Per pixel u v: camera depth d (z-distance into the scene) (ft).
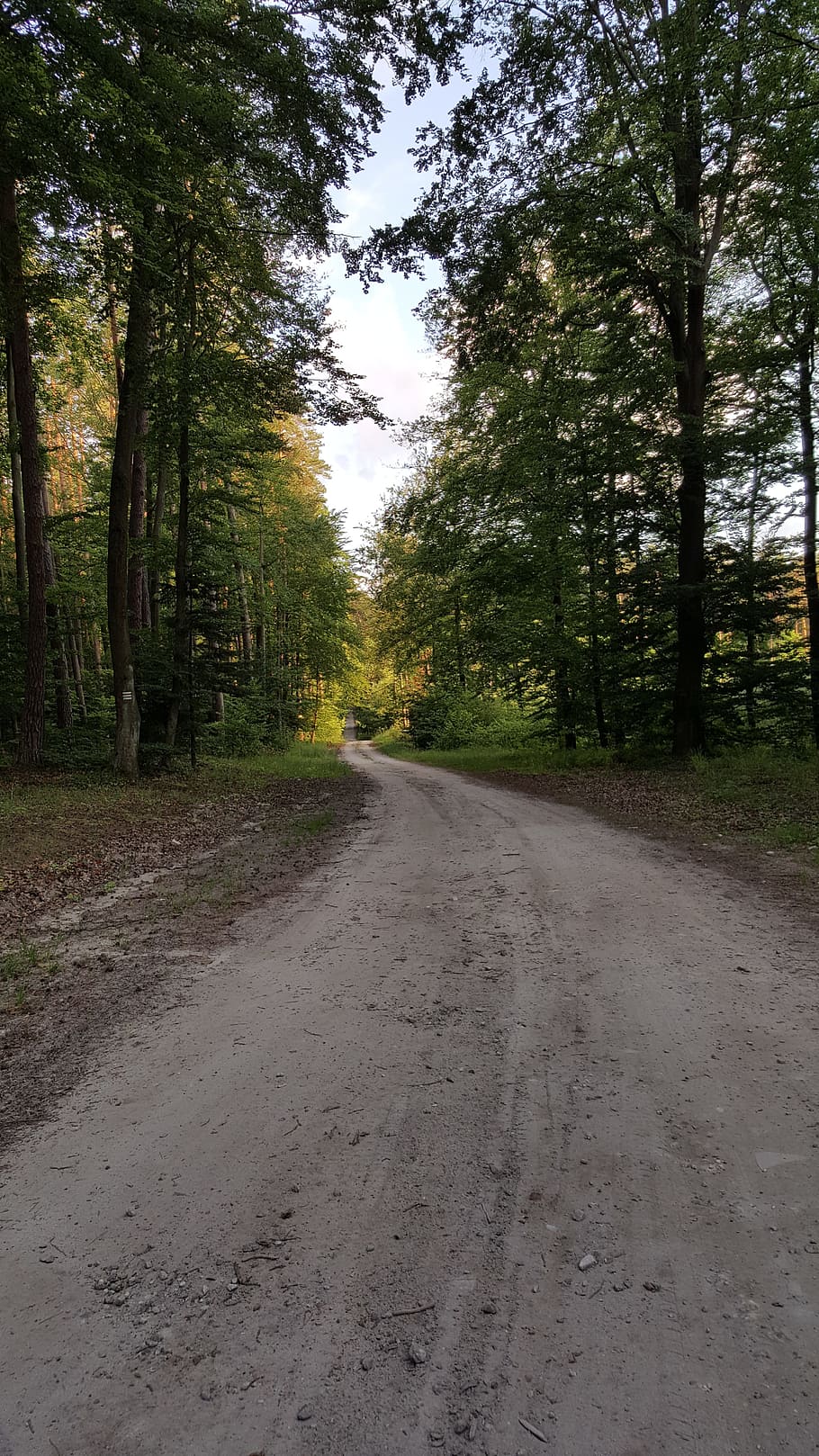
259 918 19.51
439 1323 6.21
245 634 96.53
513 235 36.88
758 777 37.45
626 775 47.52
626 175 37.47
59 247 34.73
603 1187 7.89
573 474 52.11
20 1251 7.42
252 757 75.72
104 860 26.89
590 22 35.19
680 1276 6.59
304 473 108.37
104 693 85.40
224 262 42.65
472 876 22.72
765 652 50.60
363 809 41.24
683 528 47.29
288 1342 6.12
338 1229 7.45
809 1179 7.86
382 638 108.68
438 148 34.58
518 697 76.64
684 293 46.68
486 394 62.39
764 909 17.63
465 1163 8.45
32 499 46.34
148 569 60.90
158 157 27.96
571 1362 5.75
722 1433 5.11
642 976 13.76
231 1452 5.18
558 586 62.18
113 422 77.15
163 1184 8.38
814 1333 5.91
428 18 29.86
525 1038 11.53
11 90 22.84
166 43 26.08
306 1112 9.73
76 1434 5.40
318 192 35.24
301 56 29.84
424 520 68.85
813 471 46.34
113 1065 11.55
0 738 73.97
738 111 35.32
